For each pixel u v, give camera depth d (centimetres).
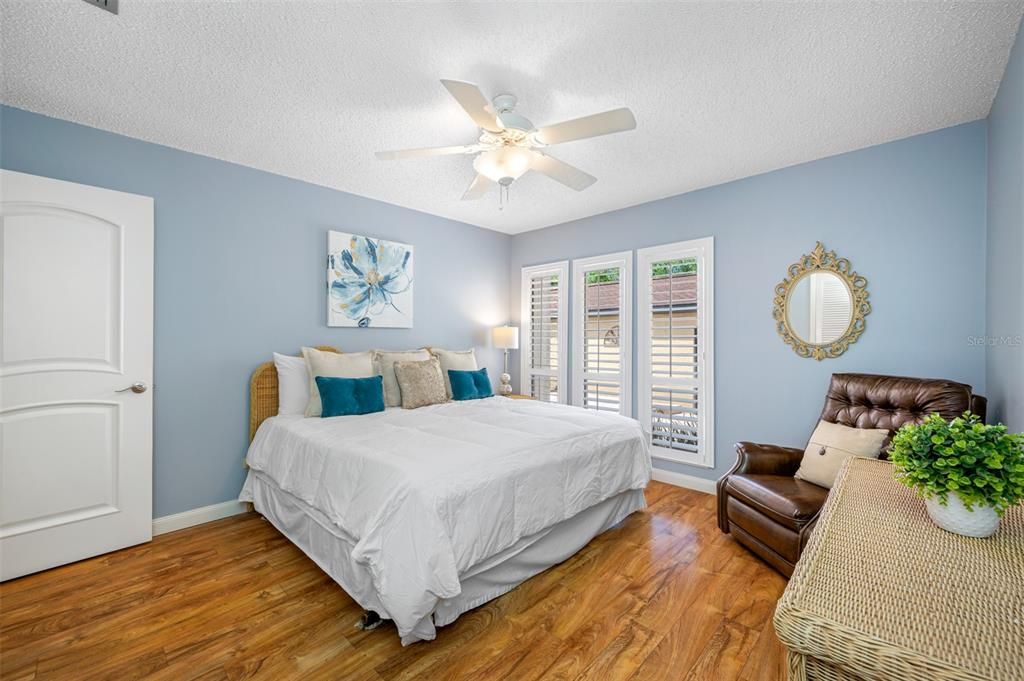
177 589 204
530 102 215
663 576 215
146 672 153
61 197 226
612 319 404
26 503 215
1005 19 158
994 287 212
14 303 214
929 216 246
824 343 283
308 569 222
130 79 198
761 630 175
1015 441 94
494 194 355
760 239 311
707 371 337
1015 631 61
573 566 225
